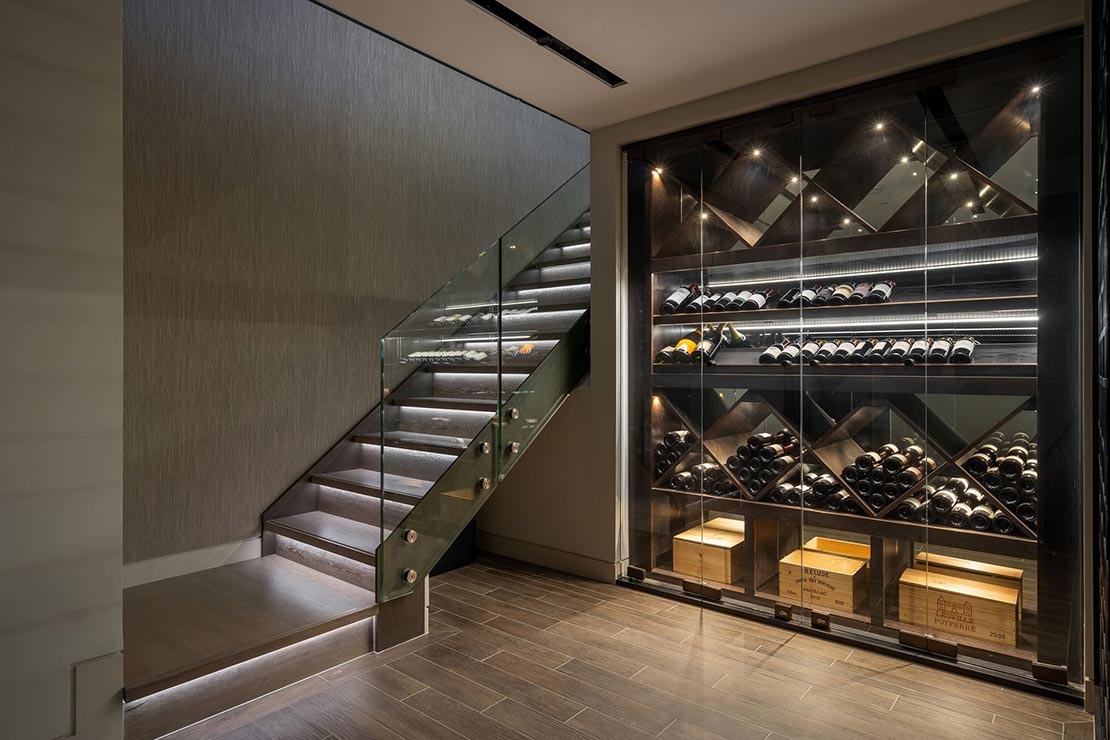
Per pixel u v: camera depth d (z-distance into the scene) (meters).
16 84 2.14
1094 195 2.45
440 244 5.25
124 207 3.54
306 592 3.41
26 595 2.16
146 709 2.46
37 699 2.18
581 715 2.62
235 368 4.00
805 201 3.44
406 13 2.88
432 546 3.44
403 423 3.70
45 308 2.21
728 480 3.71
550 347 4.25
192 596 3.36
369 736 2.48
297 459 4.32
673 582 3.95
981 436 2.92
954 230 2.98
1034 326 2.79
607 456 4.20
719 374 3.75
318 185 4.43
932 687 2.83
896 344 3.13
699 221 3.84
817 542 3.39
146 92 3.61
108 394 2.34
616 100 3.79
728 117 3.72
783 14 2.86
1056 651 2.75
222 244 3.93
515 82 3.56
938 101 3.04
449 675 2.96
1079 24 2.67
